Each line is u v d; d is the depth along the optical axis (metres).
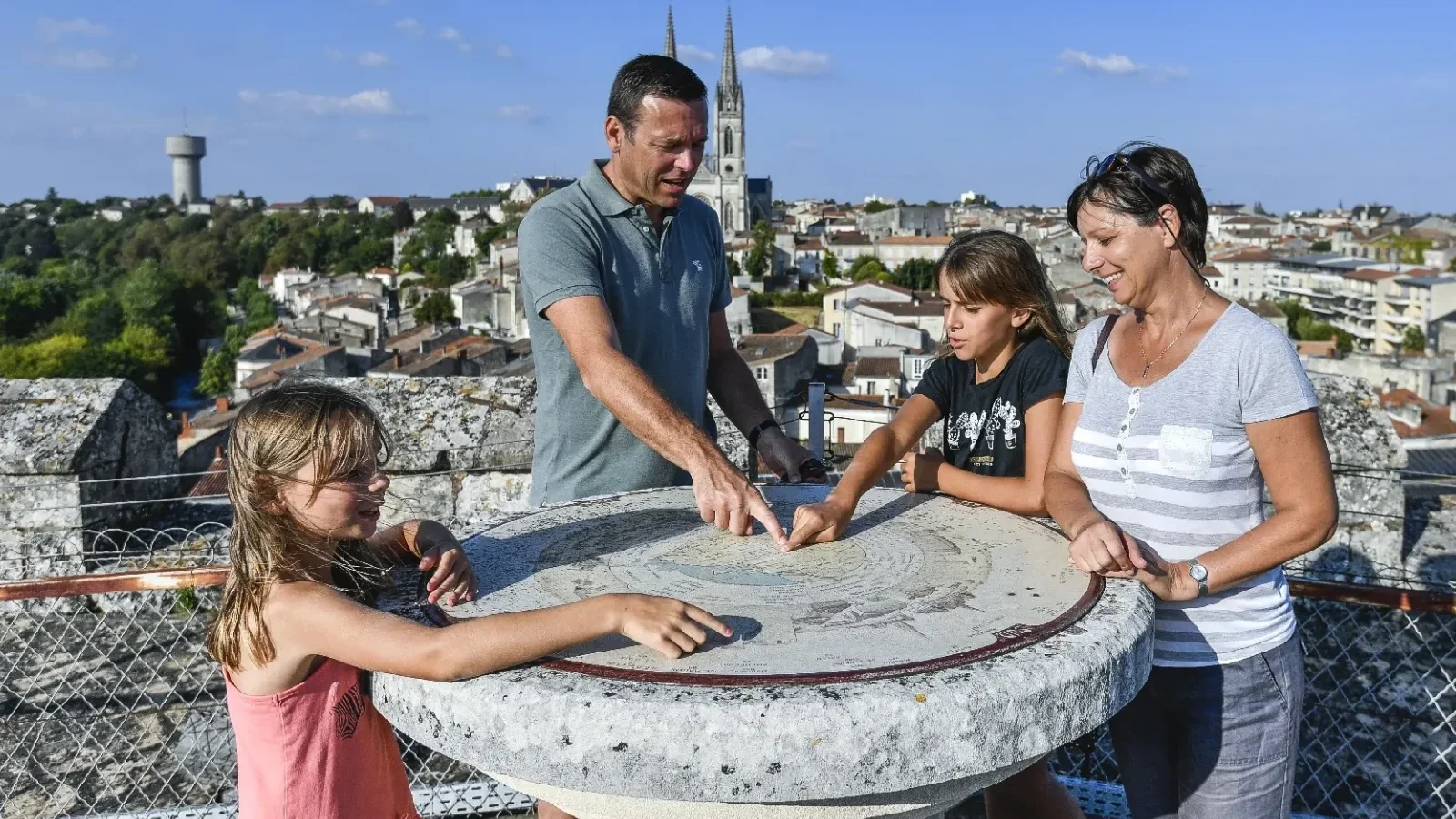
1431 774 3.65
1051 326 2.70
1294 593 2.95
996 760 1.65
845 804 1.70
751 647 1.78
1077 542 2.12
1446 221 151.50
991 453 2.77
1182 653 2.22
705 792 1.57
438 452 4.68
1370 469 4.66
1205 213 2.16
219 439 39.03
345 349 61.62
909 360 52.34
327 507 1.89
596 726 1.58
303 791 1.93
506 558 2.30
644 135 2.76
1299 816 3.39
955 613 1.94
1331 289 105.62
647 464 3.01
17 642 4.42
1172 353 2.19
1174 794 2.36
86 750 3.75
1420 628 4.36
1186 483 2.17
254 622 1.86
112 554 4.50
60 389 4.97
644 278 2.94
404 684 1.78
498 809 3.44
